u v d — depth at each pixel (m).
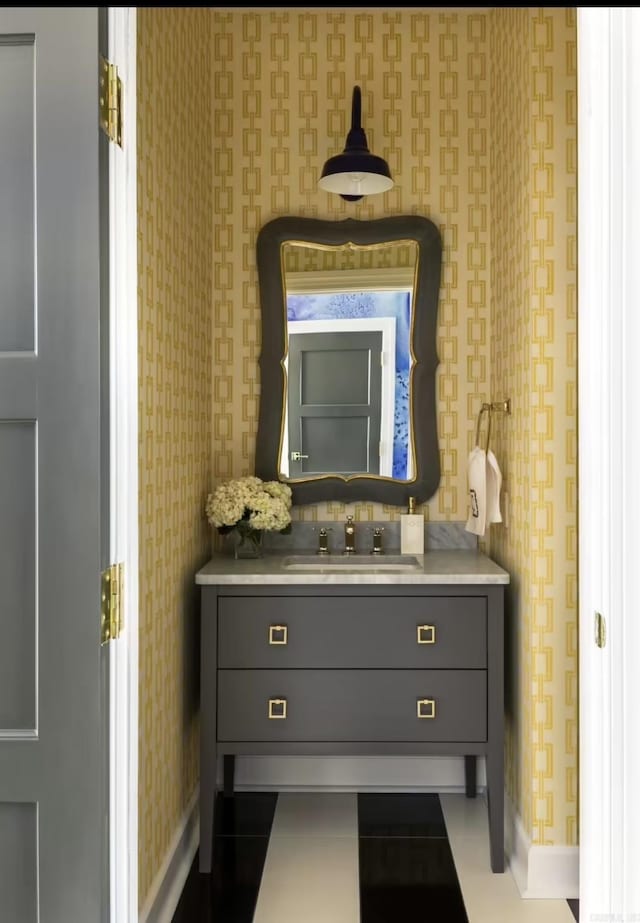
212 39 3.07
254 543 2.84
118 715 1.31
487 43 3.04
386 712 2.48
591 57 1.39
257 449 3.05
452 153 3.06
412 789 3.03
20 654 1.24
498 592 2.47
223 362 3.09
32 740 1.22
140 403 1.96
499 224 2.87
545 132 2.36
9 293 1.25
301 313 3.05
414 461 3.03
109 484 1.29
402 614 2.48
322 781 3.04
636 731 1.29
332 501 3.06
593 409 1.39
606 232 1.34
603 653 1.36
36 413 1.23
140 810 1.94
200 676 2.60
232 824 2.76
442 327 3.06
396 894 2.32
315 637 2.48
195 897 2.30
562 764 2.36
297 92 3.07
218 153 3.08
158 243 2.16
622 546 1.30
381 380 3.03
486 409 2.88
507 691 2.72
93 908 1.21
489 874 2.45
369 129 3.06
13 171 1.24
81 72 1.22
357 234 3.01
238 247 3.08
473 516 2.79
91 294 1.23
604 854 1.36
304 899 2.29
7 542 1.24
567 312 2.37
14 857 1.23
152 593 2.09
